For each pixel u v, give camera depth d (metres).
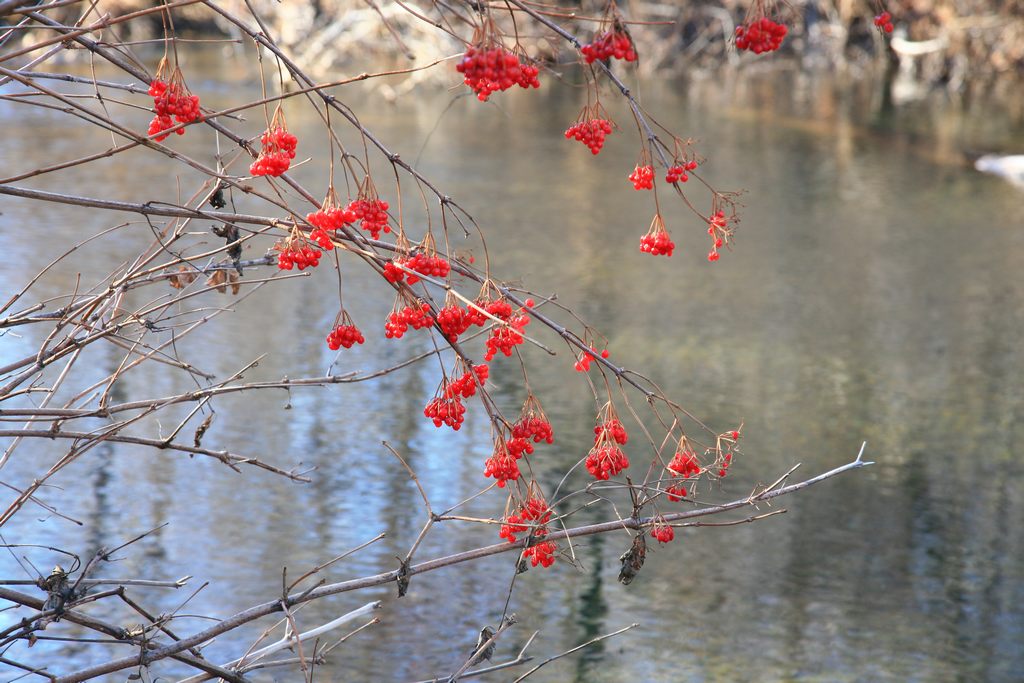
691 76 33.06
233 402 8.64
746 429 8.88
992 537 7.43
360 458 7.90
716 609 6.47
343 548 6.77
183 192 14.75
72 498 7.04
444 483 7.63
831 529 7.48
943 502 7.89
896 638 6.26
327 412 8.61
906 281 13.29
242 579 6.36
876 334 11.39
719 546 7.20
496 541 6.97
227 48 29.95
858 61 36.94
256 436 8.12
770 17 2.61
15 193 2.69
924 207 17.11
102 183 15.15
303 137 19.48
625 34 2.68
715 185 17.81
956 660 6.09
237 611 6.07
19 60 10.49
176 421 8.21
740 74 33.81
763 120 24.44
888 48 32.84
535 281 12.40
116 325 3.36
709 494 7.82
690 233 14.92
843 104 27.81
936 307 12.38
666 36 34.81
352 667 5.70
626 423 8.81
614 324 11.20
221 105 21.70
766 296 12.45
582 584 6.68
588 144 2.84
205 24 30.83
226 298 10.91
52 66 22.66
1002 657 6.15
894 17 33.81
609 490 7.73
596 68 2.97
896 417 9.30
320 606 6.26
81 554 6.40
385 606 6.28
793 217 16.14
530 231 14.51
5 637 3.01
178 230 3.46
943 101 28.91
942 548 7.27
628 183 17.70
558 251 13.68
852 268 13.72
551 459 8.11
